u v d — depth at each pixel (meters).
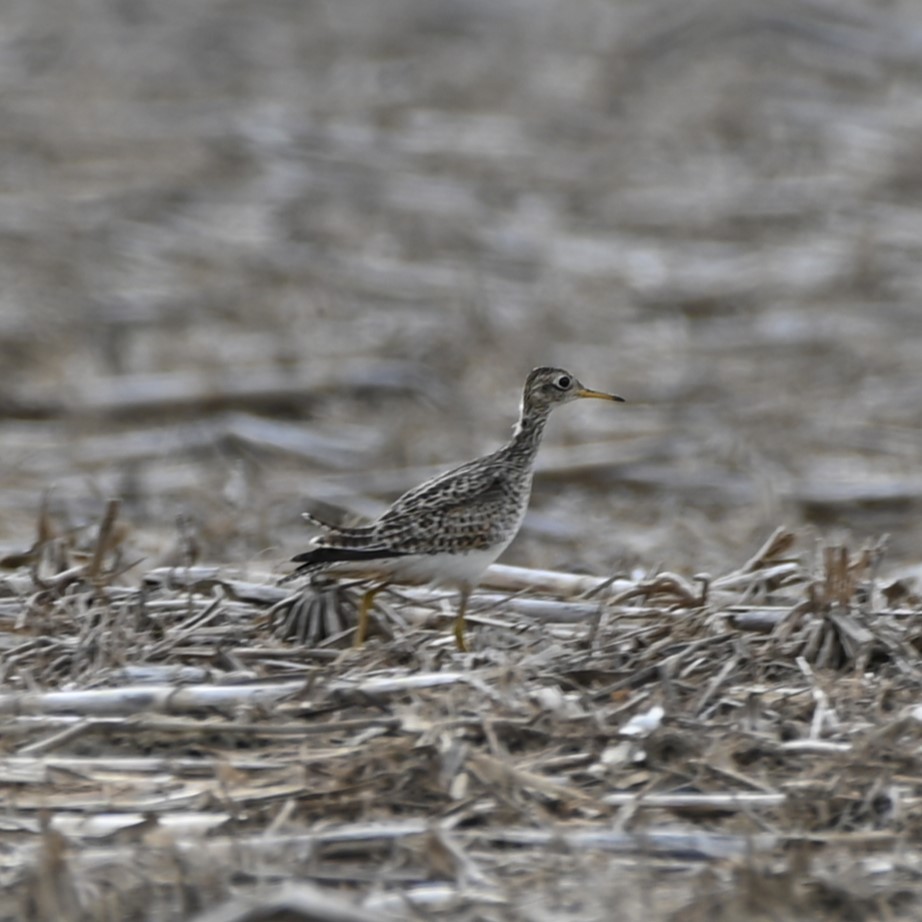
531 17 36.84
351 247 24.62
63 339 21.50
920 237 24.72
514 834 8.64
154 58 33.97
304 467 18.12
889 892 8.22
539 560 15.16
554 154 28.78
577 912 8.03
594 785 9.12
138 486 17.05
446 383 20.56
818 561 13.42
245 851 8.41
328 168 27.70
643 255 24.59
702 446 18.23
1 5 37.59
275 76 32.91
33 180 27.00
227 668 10.36
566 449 18.12
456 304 22.75
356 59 34.03
